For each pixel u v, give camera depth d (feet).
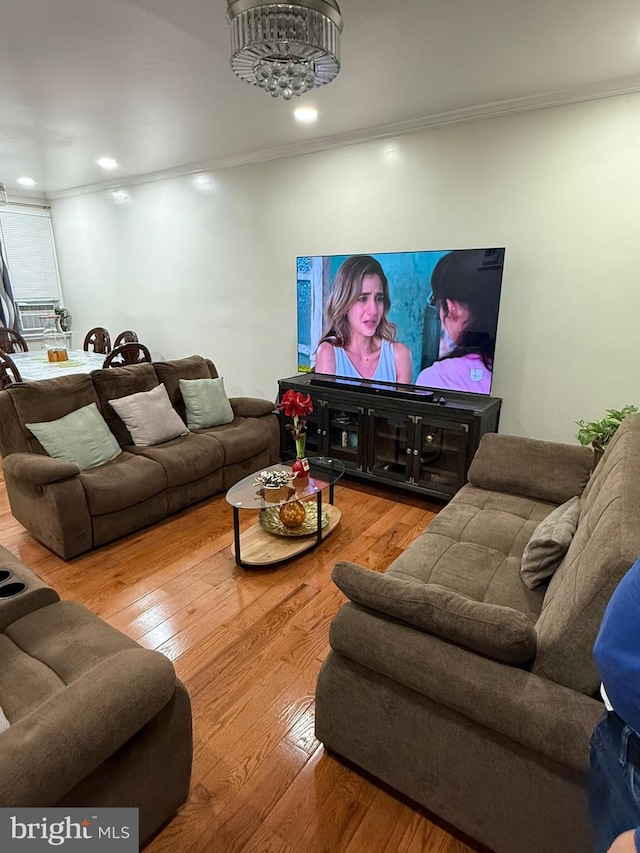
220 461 11.54
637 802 2.59
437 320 11.18
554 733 3.56
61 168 15.81
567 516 6.18
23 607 5.35
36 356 17.37
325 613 7.65
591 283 9.96
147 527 10.40
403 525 10.46
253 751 5.36
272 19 5.26
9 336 17.90
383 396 11.32
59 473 8.57
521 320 10.85
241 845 4.46
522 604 5.57
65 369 14.96
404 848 4.45
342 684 4.79
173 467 10.47
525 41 7.40
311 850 4.43
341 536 10.00
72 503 8.75
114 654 4.48
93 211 19.34
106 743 3.48
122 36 7.19
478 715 3.90
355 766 5.19
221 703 5.99
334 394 12.13
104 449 10.31
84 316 21.47
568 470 8.05
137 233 18.08
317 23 5.39
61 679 4.49
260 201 14.49
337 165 12.71
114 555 9.29
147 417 11.32
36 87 9.06
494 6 6.40
